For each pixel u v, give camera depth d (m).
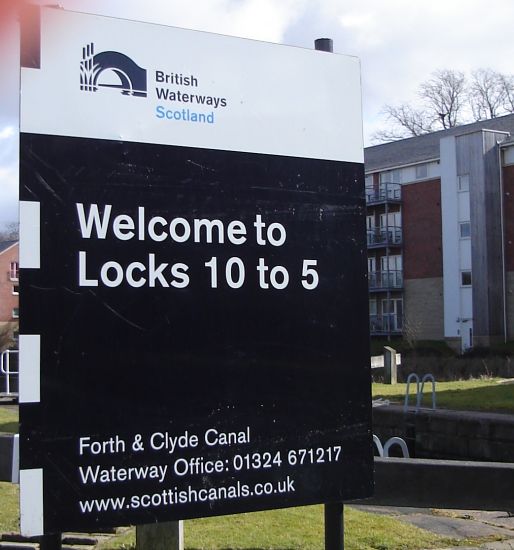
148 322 3.43
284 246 3.78
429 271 46.84
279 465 3.68
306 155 3.87
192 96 3.59
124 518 3.31
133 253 3.42
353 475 3.86
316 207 3.88
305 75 3.88
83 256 3.32
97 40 3.39
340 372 3.87
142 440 3.38
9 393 21.80
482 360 35.28
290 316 3.77
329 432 3.81
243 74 3.72
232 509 3.55
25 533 3.13
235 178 3.68
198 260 3.56
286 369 3.73
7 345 62.00
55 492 3.20
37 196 3.25
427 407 16.47
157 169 3.49
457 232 45.06
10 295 64.06
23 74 3.26
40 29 3.29
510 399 17.28
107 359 3.34
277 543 5.83
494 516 7.07
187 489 3.45
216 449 3.54
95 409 3.30
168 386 3.45
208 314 3.57
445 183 45.78
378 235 49.28
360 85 4.04
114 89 3.42
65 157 3.31
